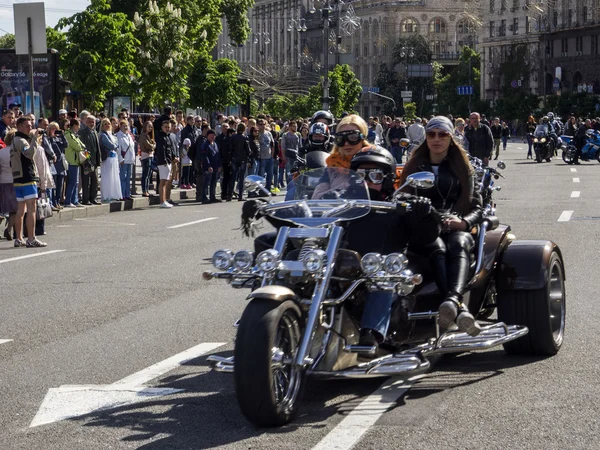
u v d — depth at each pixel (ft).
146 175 78.74
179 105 123.65
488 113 347.77
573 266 37.22
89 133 68.39
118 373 22.13
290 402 17.69
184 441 16.90
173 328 27.27
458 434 16.90
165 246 47.44
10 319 29.19
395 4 403.54
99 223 60.80
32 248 47.67
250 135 82.84
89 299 32.37
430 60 384.27
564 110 293.84
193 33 126.93
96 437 17.29
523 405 18.70
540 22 313.12
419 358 19.20
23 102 78.23
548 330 22.47
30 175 48.24
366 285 19.07
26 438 17.35
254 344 16.96
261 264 18.04
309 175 20.58
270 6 456.04
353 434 16.98
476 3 359.66
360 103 424.87
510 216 57.77
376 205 19.65
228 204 77.20
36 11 59.77
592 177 98.43
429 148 22.57
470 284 20.89
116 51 89.15
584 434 16.81
